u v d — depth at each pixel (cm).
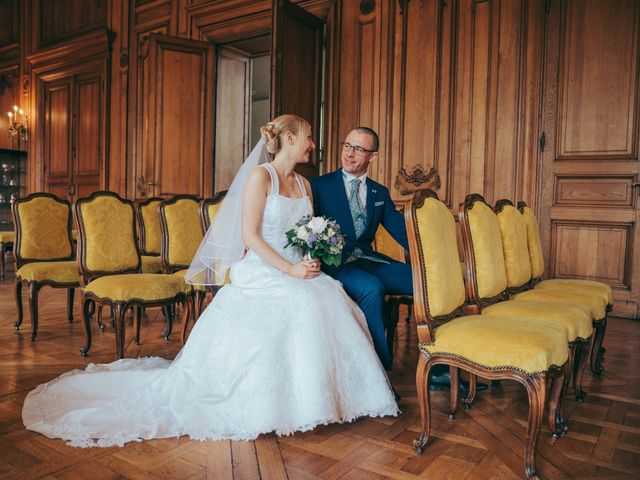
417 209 222
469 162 582
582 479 194
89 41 908
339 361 240
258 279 251
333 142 660
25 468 195
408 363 340
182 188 757
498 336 205
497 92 568
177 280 355
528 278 343
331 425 239
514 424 245
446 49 592
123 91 881
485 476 195
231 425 225
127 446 214
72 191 964
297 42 612
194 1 787
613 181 519
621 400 280
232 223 282
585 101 530
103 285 336
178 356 259
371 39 635
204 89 762
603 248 525
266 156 287
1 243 718
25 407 248
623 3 512
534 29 550
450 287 233
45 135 1007
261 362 229
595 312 304
